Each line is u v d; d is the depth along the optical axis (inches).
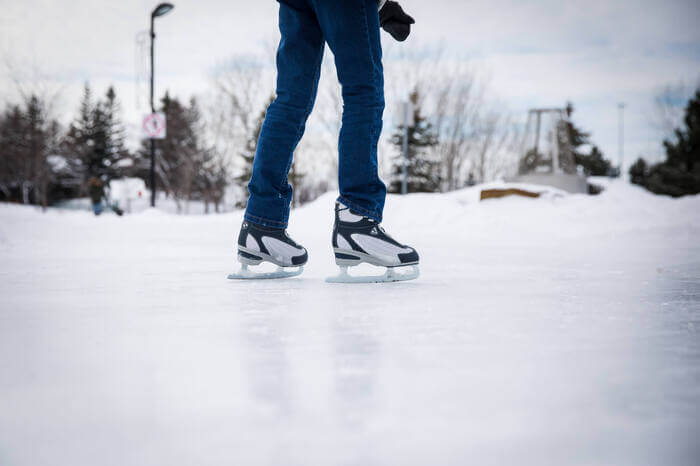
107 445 14.8
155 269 85.1
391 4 77.9
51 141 1102.4
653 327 33.5
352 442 14.9
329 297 50.7
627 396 18.9
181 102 1454.2
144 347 27.9
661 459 13.7
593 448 14.3
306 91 73.5
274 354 26.1
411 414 17.1
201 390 19.9
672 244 168.6
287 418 16.9
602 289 57.8
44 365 24.0
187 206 1218.0
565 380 21.0
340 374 22.1
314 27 73.1
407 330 32.6
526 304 44.9
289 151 73.2
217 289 58.0
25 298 49.7
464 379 21.3
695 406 17.7
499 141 1046.4
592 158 1499.8
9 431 15.8
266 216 71.8
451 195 464.1
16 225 233.1
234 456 14.0
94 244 161.5
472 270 85.9
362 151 67.7
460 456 13.9
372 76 69.3
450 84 951.0
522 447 14.5
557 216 287.3
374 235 67.1
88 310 41.9
